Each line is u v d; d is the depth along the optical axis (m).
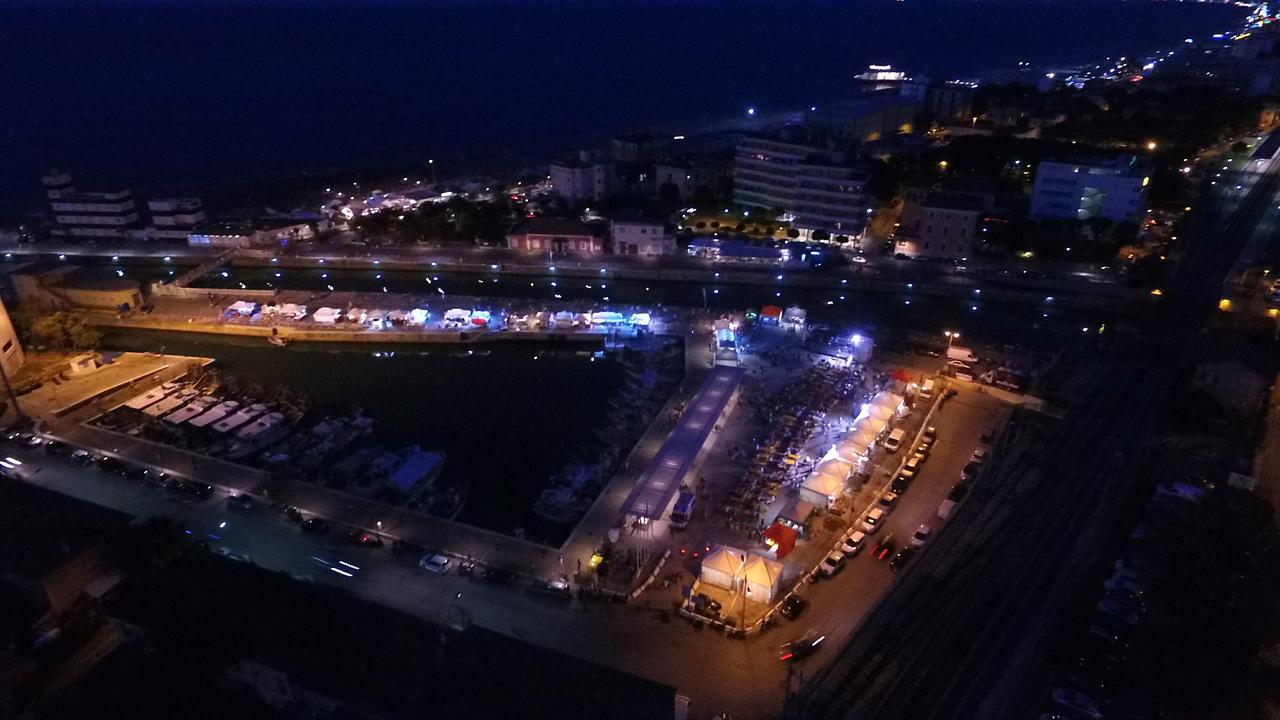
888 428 76.25
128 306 111.12
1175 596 51.44
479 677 44.38
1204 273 116.94
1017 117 199.50
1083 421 78.75
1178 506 62.91
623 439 81.31
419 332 103.81
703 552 61.91
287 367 98.69
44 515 57.75
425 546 62.66
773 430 78.50
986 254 127.12
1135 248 125.56
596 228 141.75
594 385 94.31
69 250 137.50
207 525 64.81
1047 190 134.75
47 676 48.81
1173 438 75.00
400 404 89.62
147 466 72.94
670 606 56.41
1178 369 89.62
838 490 66.38
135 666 46.50
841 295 117.19
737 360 94.19
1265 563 51.88
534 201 161.12
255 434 79.50
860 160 148.12
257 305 111.19
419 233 141.25
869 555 60.91
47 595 51.22
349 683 43.97
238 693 46.16
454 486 73.69
